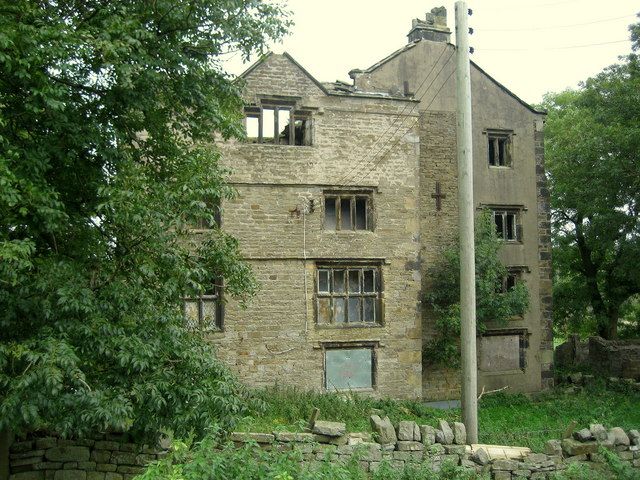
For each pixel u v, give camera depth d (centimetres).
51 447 1009
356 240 1889
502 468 1094
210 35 1009
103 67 881
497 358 2214
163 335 918
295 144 1998
